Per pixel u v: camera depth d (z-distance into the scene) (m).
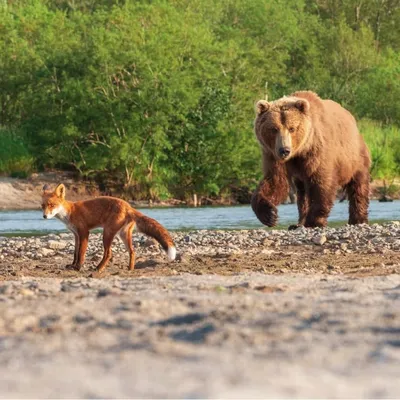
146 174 70.19
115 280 16.17
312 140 29.22
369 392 6.70
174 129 72.19
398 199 68.62
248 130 73.38
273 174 29.34
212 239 27.09
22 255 24.34
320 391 6.69
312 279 15.88
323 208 29.92
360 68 108.31
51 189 20.22
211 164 71.31
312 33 115.31
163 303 11.80
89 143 71.19
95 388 6.85
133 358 8.16
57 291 14.01
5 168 69.00
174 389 6.76
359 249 23.69
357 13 133.88
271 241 25.75
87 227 20.31
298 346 8.68
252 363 7.85
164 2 85.88
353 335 9.24
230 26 102.62
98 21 80.25
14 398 6.60
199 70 73.69
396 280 15.26
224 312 10.80
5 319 10.66
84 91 69.00
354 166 32.16
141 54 69.38
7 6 90.12
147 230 19.92
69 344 8.99
